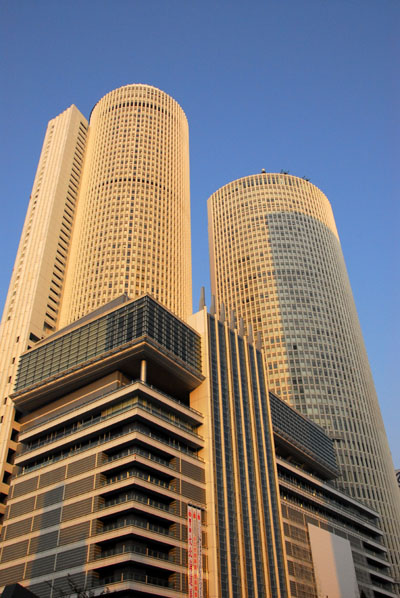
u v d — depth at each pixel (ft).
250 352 454.81
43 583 290.15
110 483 301.02
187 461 335.47
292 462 531.91
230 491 349.82
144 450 319.27
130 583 262.88
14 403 401.08
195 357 390.83
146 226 650.84
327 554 438.81
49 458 354.95
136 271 609.83
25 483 347.15
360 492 644.69
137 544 282.56
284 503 421.59
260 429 414.41
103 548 288.92
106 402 337.93
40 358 411.95
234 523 338.75
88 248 626.23
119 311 382.22
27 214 645.51
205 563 308.81
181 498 316.19
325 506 489.67
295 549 399.03
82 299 582.76
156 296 606.96
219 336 423.64
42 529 313.73
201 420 364.79
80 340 391.86
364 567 504.84
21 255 594.65
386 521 638.94
